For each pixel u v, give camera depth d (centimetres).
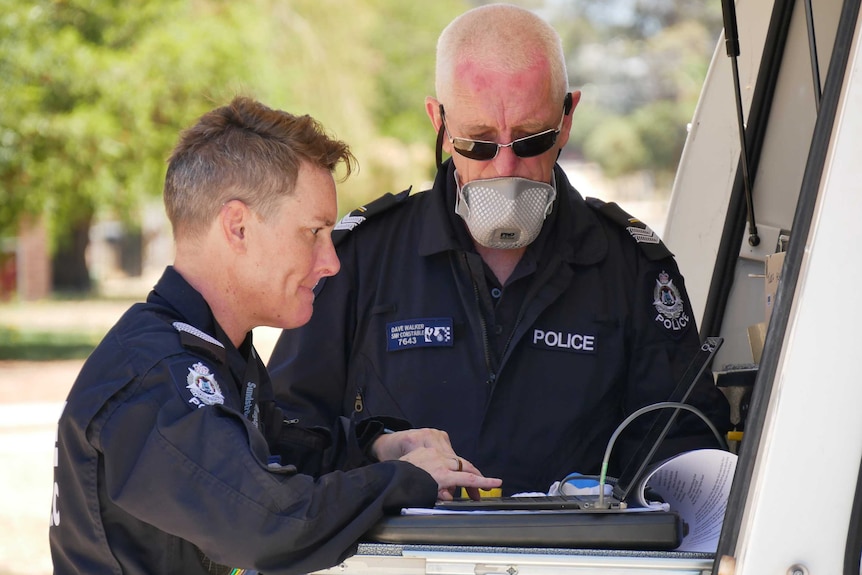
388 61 4206
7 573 1110
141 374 305
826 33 463
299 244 335
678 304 464
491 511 302
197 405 300
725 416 426
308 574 300
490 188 421
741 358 497
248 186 328
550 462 438
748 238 494
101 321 3734
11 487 1487
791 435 260
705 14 6900
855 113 263
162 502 295
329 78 3397
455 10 4447
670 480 331
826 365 260
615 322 453
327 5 3419
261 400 378
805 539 260
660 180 6844
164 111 2775
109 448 300
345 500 300
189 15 2836
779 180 485
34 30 2655
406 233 467
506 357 438
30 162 2722
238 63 2792
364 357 455
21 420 2028
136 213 3073
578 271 455
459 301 450
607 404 450
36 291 4484
